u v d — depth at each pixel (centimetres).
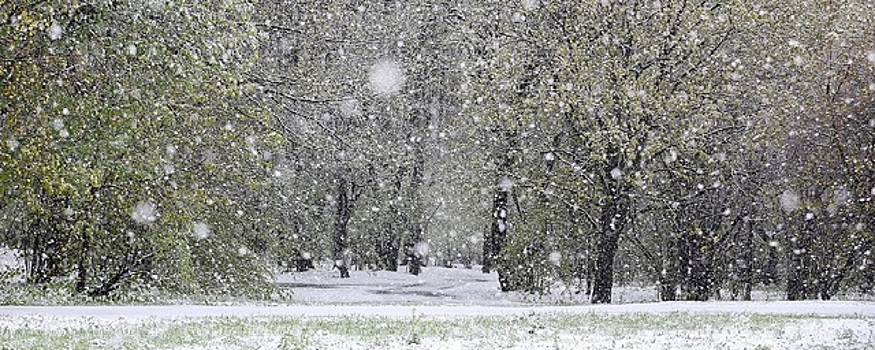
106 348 1162
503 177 3400
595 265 3684
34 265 2717
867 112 3225
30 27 1588
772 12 3022
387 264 5869
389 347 1234
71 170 1756
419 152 4359
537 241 3553
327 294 4009
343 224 4862
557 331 1524
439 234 6178
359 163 2955
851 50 3192
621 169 3056
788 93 3042
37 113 1694
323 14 3228
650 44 3030
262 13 2992
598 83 2920
